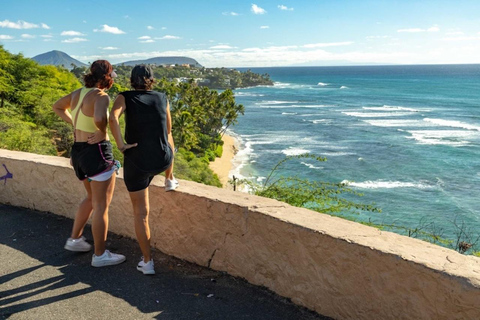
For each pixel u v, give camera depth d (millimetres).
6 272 3043
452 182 42531
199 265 3168
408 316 2100
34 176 4352
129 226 3664
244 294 2738
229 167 53500
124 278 2961
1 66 45219
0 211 4398
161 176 3586
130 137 2820
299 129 81938
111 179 3111
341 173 46781
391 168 48531
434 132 72125
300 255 2545
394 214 32656
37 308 2551
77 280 2924
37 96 42938
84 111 2982
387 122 86375
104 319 2439
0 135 15062
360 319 2301
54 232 3820
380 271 2188
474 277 1888
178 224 3254
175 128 57938
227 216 2926
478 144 60625
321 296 2473
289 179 5801
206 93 86688
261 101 148750
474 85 193250
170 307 2578
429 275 1996
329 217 2734
